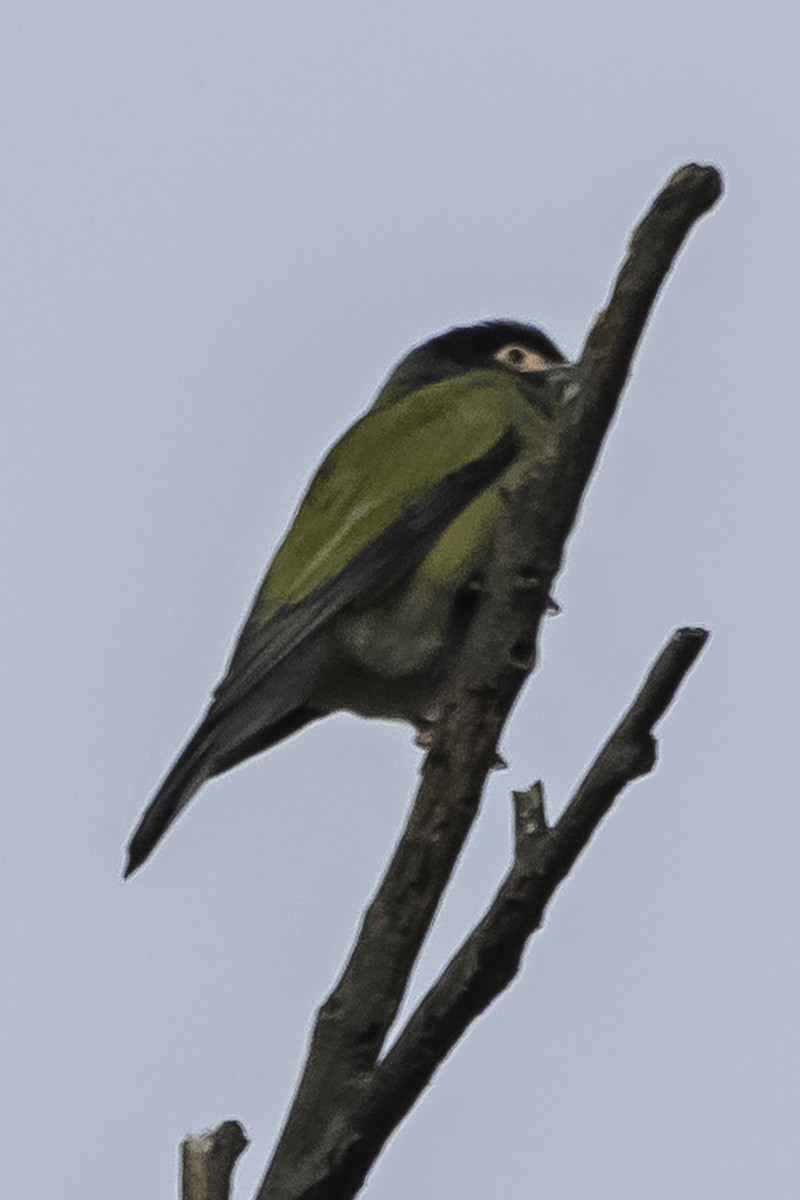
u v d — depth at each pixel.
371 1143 6.30
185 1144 6.06
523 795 6.53
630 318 7.30
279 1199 6.24
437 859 6.84
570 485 7.34
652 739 6.42
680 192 7.24
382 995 6.62
